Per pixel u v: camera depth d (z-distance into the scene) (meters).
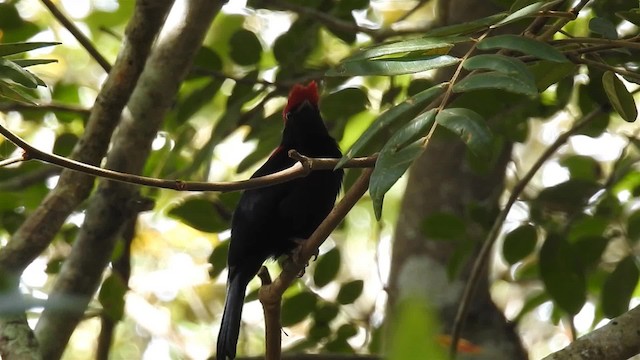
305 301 11.02
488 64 5.05
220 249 11.22
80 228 10.06
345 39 11.59
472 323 10.16
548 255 9.70
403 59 5.54
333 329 11.38
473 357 9.46
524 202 9.91
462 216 10.49
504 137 10.41
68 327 9.32
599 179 11.59
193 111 11.12
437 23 11.53
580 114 10.86
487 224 9.86
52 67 15.81
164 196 12.07
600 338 7.10
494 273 15.42
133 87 9.41
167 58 9.96
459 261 9.84
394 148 4.93
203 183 6.45
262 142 11.09
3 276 2.82
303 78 11.27
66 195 9.35
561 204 9.79
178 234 17.81
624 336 7.12
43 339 9.21
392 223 16.53
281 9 11.11
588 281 10.69
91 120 9.44
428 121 4.97
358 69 5.49
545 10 6.11
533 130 17.12
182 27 9.92
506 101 9.15
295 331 14.71
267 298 6.87
